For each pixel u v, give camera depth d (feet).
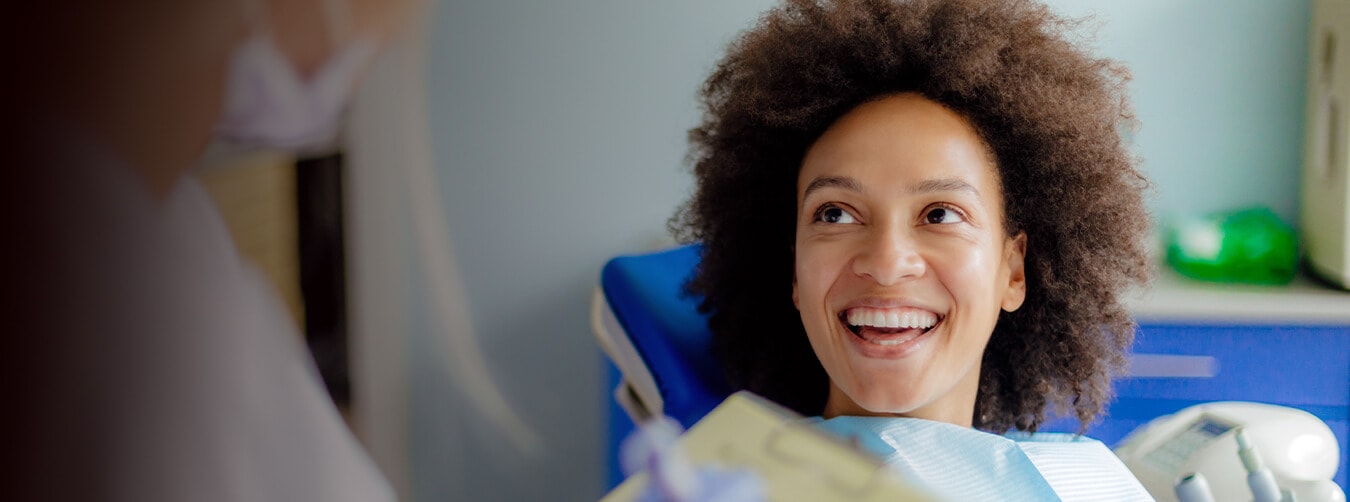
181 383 1.46
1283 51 5.91
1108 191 3.59
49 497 1.44
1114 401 5.36
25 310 1.42
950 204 3.12
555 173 6.36
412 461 1.77
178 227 1.46
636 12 6.14
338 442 1.59
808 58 3.41
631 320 4.12
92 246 1.43
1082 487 3.32
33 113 1.40
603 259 6.43
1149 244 4.10
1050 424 4.34
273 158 1.45
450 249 1.57
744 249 3.83
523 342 6.51
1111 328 3.81
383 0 1.46
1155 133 6.07
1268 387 5.30
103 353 1.44
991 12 3.42
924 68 3.26
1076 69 3.56
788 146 3.54
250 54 1.39
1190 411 3.81
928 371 3.16
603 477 6.43
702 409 3.84
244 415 1.51
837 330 3.21
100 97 1.41
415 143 1.49
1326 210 5.56
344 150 1.45
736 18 6.10
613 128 6.28
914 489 1.66
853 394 3.22
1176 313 5.25
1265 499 3.36
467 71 6.26
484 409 1.76
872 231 3.13
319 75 1.43
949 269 3.08
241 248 1.51
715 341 3.99
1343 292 5.47
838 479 1.62
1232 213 6.08
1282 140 5.99
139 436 1.45
